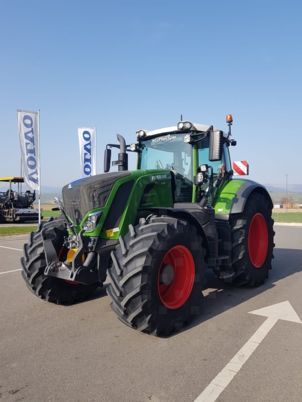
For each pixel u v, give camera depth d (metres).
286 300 4.77
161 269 3.74
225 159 5.70
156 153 5.59
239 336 3.58
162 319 3.55
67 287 4.71
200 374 2.85
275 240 11.66
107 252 3.95
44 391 2.64
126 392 2.60
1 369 2.98
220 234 5.10
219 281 5.87
